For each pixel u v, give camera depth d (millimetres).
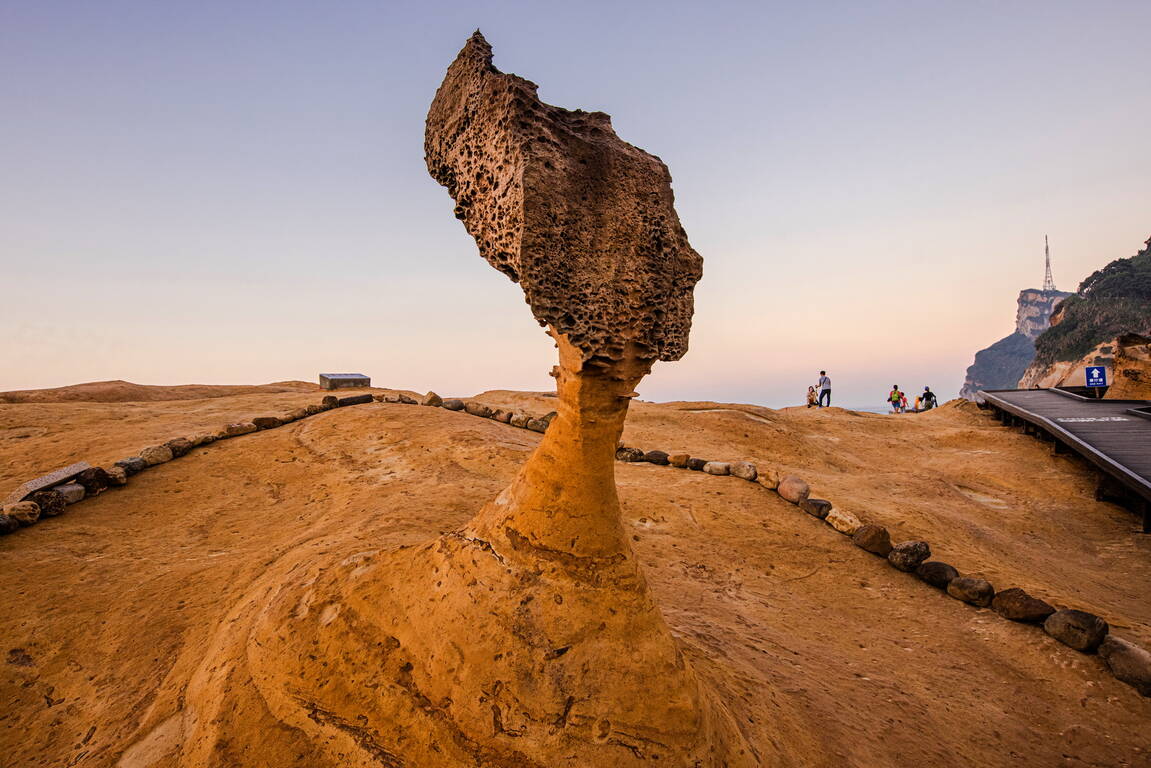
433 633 3125
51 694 3955
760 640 4793
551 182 2859
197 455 8977
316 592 3764
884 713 4113
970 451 15578
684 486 8531
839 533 7590
